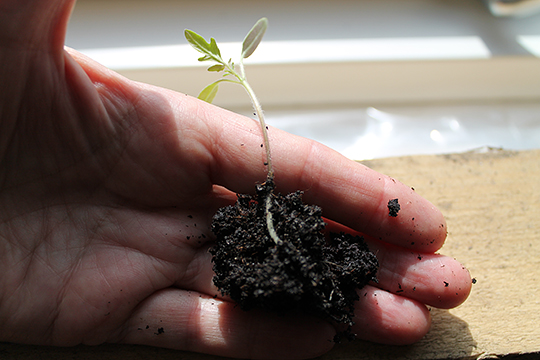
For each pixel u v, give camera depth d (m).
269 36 0.25
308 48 0.24
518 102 0.26
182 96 0.18
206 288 0.18
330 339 0.17
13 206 0.17
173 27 0.25
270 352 0.17
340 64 0.24
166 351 0.18
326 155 0.18
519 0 0.25
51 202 0.17
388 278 0.18
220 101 0.25
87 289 0.17
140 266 0.17
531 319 0.18
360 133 0.25
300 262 0.16
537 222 0.20
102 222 0.17
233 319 0.17
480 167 0.22
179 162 0.17
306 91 0.25
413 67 0.25
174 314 0.17
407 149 0.25
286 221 0.16
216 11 0.25
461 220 0.21
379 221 0.18
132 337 0.18
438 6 0.26
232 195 0.19
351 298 0.17
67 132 0.16
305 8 0.26
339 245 0.17
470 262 0.20
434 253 0.18
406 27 0.25
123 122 0.17
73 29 0.25
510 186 0.21
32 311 0.17
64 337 0.17
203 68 0.24
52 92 0.16
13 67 0.15
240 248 0.16
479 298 0.19
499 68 0.25
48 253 0.17
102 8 0.25
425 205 0.18
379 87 0.25
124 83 0.17
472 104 0.26
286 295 0.16
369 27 0.25
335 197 0.18
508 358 0.18
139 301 0.17
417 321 0.17
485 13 0.26
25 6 0.14
